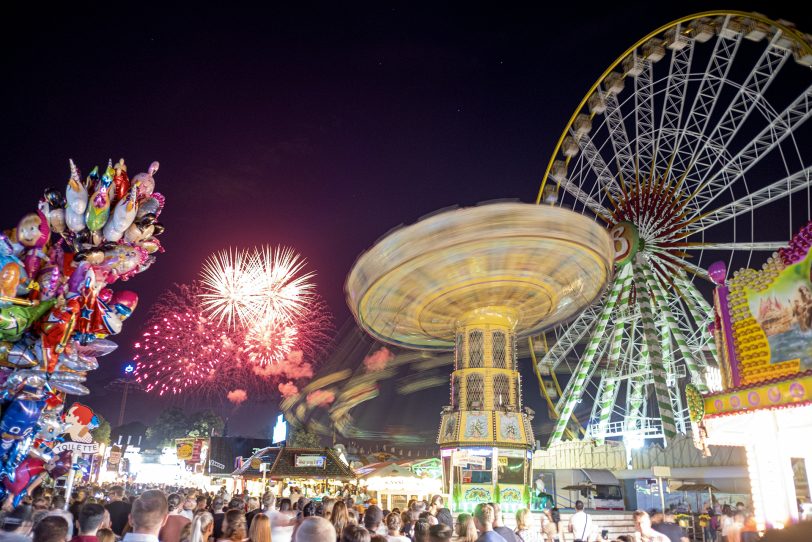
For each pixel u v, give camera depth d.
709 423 11.95
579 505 15.04
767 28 31.75
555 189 37.03
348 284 22.17
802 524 2.70
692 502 33.56
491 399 23.86
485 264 20.86
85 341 11.88
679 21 34.53
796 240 10.70
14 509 6.20
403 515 11.41
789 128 31.86
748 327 11.47
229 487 56.28
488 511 8.09
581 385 38.09
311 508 10.95
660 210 36.59
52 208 11.63
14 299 10.92
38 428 12.02
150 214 12.34
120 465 75.69
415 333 26.53
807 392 9.84
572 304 25.86
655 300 37.12
